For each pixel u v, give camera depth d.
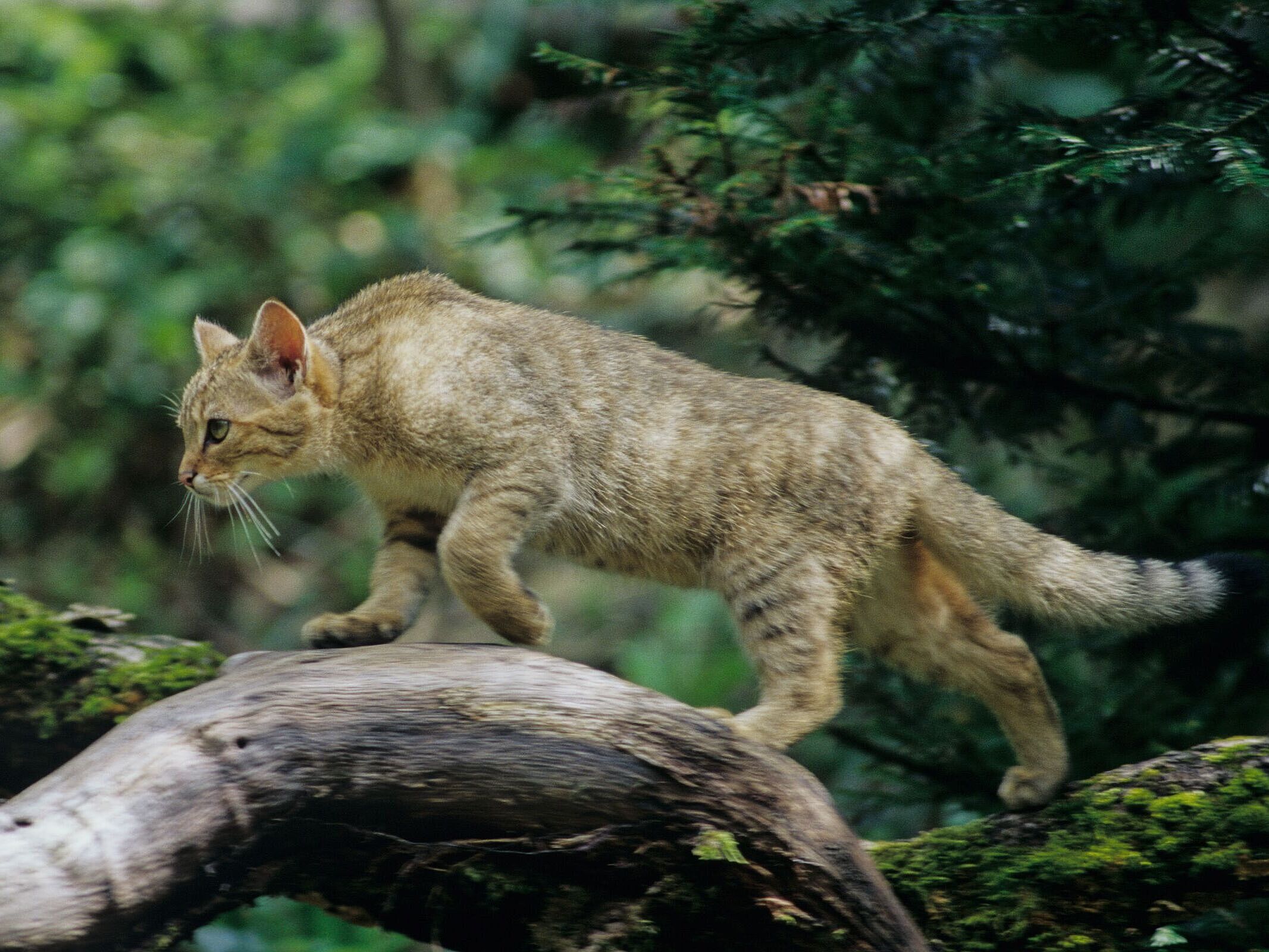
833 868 6.47
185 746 6.15
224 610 17.55
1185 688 9.47
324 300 18.75
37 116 18.94
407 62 21.19
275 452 8.16
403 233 19.14
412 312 8.20
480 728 6.43
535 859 6.56
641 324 16.58
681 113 8.85
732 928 6.60
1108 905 7.02
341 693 6.42
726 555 7.80
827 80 9.20
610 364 8.08
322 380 8.05
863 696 10.04
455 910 6.73
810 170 8.91
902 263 8.87
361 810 6.43
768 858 6.46
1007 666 7.97
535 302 17.44
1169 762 7.30
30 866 5.68
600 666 16.11
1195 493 9.54
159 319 17.70
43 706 7.86
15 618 8.12
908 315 9.34
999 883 7.15
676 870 6.53
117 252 18.03
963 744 9.67
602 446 7.88
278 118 20.09
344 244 19.33
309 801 6.32
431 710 6.43
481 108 21.30
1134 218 9.63
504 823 6.49
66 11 20.44
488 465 7.75
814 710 7.58
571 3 14.58
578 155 19.42
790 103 9.62
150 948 6.10
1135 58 10.07
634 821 6.46
